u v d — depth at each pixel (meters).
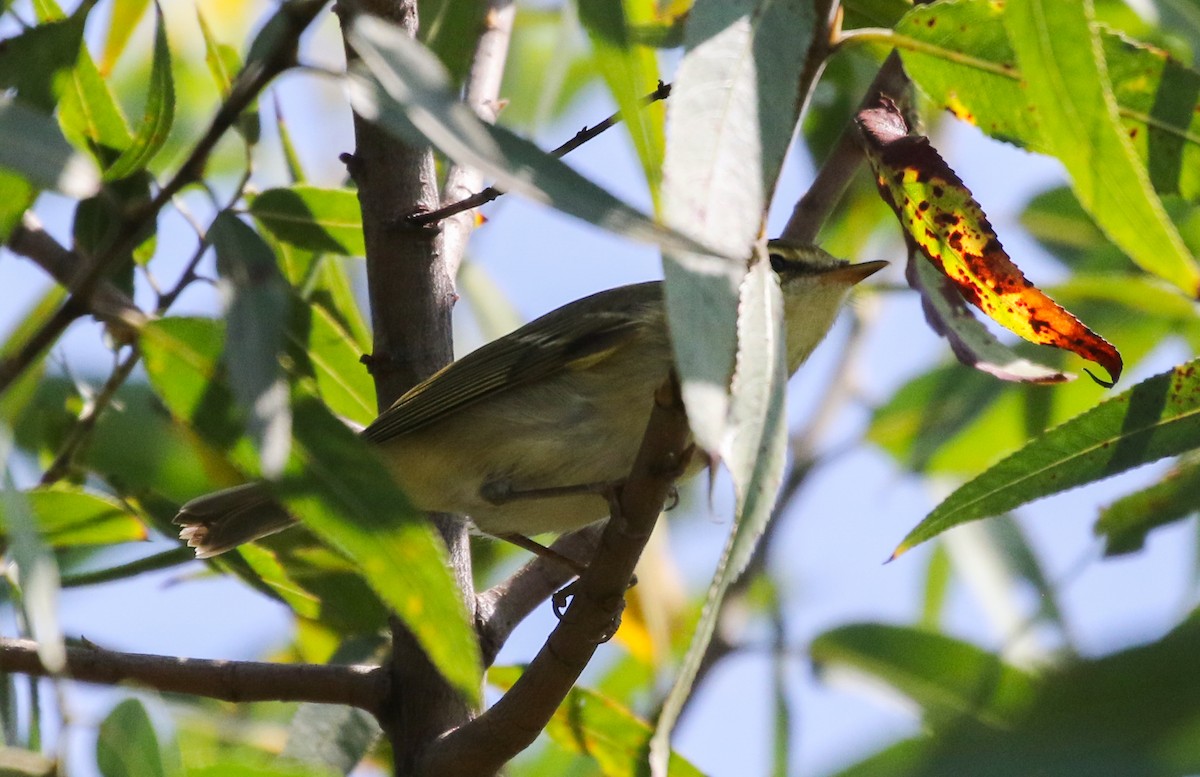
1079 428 6.68
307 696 6.88
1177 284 5.12
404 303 7.71
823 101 10.91
